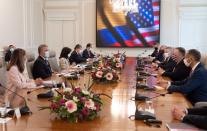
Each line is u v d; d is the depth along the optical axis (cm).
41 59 446
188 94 330
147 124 194
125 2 815
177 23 928
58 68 580
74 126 188
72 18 968
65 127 185
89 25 965
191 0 912
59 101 198
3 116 207
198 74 324
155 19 927
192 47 929
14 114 210
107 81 362
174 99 277
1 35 660
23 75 340
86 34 969
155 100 271
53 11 968
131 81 386
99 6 945
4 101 280
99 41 956
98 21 951
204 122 186
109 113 220
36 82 347
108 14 945
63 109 194
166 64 600
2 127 185
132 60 780
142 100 265
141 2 926
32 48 871
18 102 258
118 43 949
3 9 672
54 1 964
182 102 264
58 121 198
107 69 385
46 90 309
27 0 833
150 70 527
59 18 972
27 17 834
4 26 677
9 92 302
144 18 930
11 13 720
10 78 318
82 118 199
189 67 418
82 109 195
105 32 951
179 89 321
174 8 924
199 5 911
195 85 321
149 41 937
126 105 246
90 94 208
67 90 208
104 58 634
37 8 919
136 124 193
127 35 943
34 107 236
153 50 938
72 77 400
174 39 934
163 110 232
